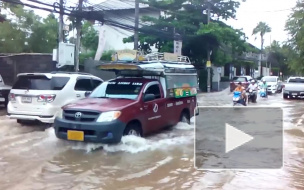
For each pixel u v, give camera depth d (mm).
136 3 21062
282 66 69625
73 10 15773
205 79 33188
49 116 9320
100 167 6258
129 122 7602
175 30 28406
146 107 8242
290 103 21438
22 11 27047
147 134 8859
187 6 30406
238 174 6023
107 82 9102
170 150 7629
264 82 26531
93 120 7156
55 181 5469
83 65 20703
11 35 26297
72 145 7762
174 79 9820
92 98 8375
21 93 9562
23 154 7074
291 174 6090
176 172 6066
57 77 9836
